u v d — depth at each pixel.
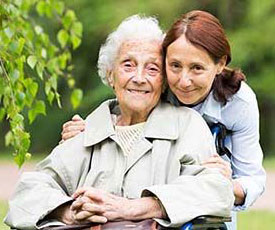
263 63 23.83
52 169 5.76
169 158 5.61
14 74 6.66
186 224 5.28
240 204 6.05
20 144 6.62
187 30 5.64
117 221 5.31
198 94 5.75
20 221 5.52
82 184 5.72
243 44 23.59
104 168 5.66
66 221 5.50
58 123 24.39
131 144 5.69
